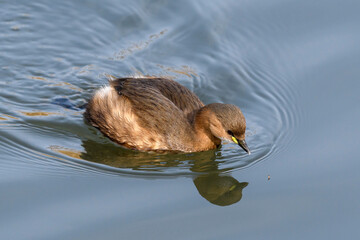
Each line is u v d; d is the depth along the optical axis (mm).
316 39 16188
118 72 15555
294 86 15055
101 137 13703
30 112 14156
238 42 16484
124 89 13398
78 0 17297
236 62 15922
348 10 16859
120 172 12500
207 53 16219
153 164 12891
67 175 12258
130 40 16578
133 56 16062
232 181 12406
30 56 15852
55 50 16094
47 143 13258
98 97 13820
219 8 17266
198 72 15602
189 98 13461
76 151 13109
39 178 12086
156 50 16266
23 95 14688
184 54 16188
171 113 12945
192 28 16875
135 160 13016
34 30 16578
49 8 17156
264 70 15641
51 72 15469
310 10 17109
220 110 12633
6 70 15352
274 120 14250
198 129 13062
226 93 15062
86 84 15188
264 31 16719
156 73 15500
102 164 12742
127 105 13148
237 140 12625
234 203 11672
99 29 16750
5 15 16844
